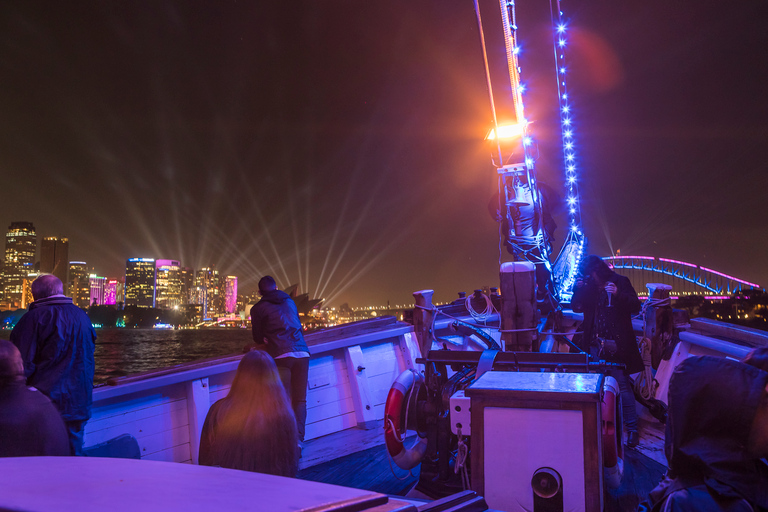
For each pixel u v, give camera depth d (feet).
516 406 6.95
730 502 4.51
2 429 8.36
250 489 1.89
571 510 6.59
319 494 1.92
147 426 14.03
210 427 8.93
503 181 16.46
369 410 17.71
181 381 14.35
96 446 11.90
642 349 13.97
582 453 6.66
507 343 12.01
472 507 3.53
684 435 4.89
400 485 12.15
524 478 6.81
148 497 1.68
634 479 11.53
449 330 18.95
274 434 8.82
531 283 11.92
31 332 11.18
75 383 11.50
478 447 7.04
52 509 1.50
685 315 15.56
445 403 10.12
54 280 11.92
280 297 15.31
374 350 18.93
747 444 4.64
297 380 15.05
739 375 4.71
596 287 13.67
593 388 6.96
